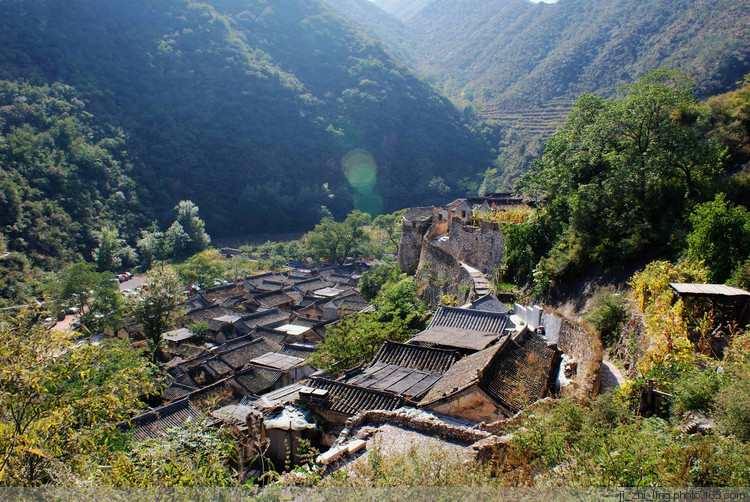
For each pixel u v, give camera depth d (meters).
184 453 8.85
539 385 14.20
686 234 17.02
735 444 7.43
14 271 62.69
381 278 53.56
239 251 97.00
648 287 15.02
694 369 10.76
